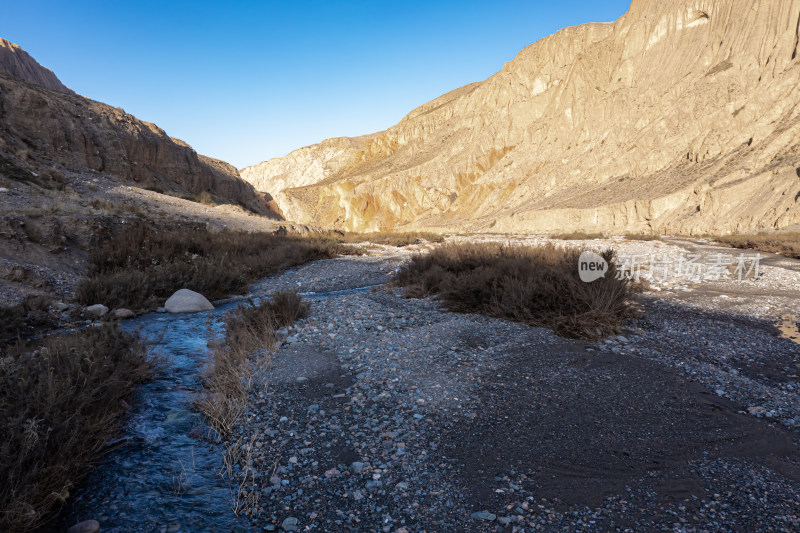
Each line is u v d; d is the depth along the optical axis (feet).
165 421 13.96
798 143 147.33
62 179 75.66
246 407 14.67
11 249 35.01
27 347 19.94
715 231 128.67
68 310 28.50
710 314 27.91
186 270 40.37
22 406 11.47
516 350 20.43
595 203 202.90
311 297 38.24
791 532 8.61
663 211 168.45
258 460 11.68
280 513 9.61
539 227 209.46
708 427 13.23
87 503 9.87
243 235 72.49
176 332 25.63
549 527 8.97
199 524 9.21
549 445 12.25
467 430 13.17
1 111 94.12
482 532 8.88
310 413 14.35
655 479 10.64
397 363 18.94
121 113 142.20
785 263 54.49
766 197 128.06
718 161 178.40
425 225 332.80
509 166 327.67
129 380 16.14
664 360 19.12
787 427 13.34
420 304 31.27
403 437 12.78
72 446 10.93
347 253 71.82
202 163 181.16
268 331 23.16
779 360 19.54
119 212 61.98
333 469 11.16
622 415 14.01
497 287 28.91
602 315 23.52
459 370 18.02
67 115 110.42
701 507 9.53
